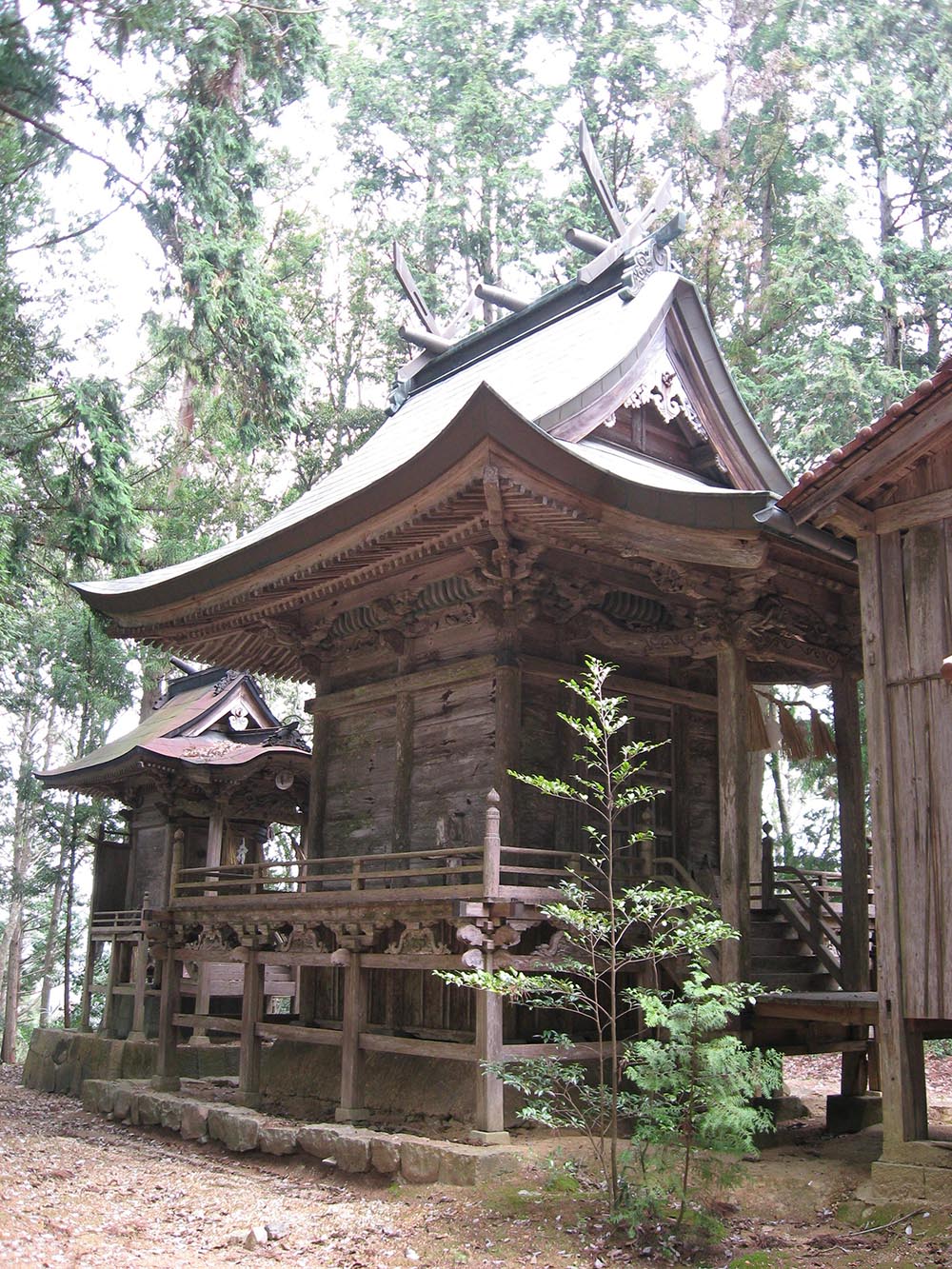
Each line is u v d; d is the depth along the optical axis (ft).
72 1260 27.02
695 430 52.16
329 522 42.86
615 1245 28.09
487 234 113.80
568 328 57.00
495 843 36.63
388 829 49.78
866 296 91.35
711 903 40.86
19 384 66.13
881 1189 29.60
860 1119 42.47
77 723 124.77
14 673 95.96
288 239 114.83
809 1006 37.06
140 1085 54.29
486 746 45.14
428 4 116.88
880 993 31.14
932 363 98.53
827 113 104.22
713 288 99.96
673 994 41.29
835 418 85.71
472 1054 36.58
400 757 48.83
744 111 109.91
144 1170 40.11
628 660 49.01
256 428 71.46
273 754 66.64
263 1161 41.34
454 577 46.50
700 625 42.04
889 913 31.27
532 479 37.47
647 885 41.55
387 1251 29.27
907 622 32.40
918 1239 26.71
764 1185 32.01
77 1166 40.09
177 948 53.16
